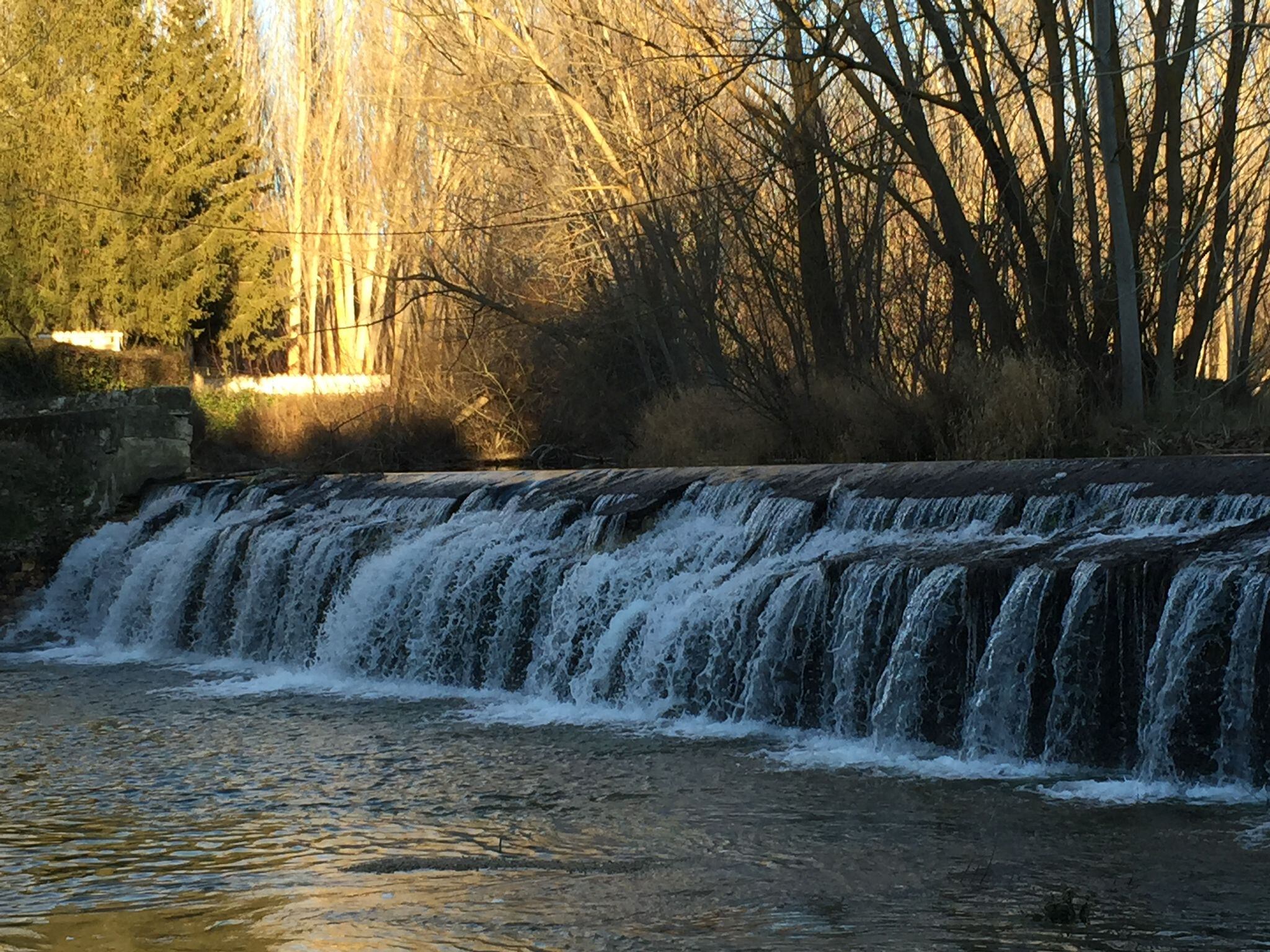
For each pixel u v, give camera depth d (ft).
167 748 40.78
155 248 149.59
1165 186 77.87
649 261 97.66
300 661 57.98
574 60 103.50
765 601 42.09
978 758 35.91
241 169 158.81
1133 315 67.87
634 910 23.95
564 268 115.14
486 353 122.93
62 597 72.23
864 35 71.87
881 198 78.89
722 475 54.70
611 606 47.42
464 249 127.95
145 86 152.97
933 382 71.20
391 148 144.25
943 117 92.63
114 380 124.16
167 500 75.10
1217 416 68.18
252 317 155.53
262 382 144.25
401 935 22.85
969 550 39.88
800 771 35.12
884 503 46.70
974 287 74.18
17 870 27.84
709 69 92.17
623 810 31.63
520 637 49.73
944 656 37.14
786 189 81.92
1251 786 31.60
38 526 73.26
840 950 21.57
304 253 166.09
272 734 42.73
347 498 68.18
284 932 23.18
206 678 55.42
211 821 31.78
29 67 147.43
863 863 26.61
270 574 60.49
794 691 40.93
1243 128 70.69
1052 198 72.28
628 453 98.99
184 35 155.74
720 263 89.61
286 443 129.70
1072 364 69.36
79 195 145.07
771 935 22.35
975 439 67.67
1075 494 42.73
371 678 53.57
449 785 34.76
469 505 61.46
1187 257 71.77
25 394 114.93
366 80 151.74
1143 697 33.45
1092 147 78.59
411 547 55.26
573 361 112.78
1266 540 34.91
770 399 78.89
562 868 26.96
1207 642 32.27
